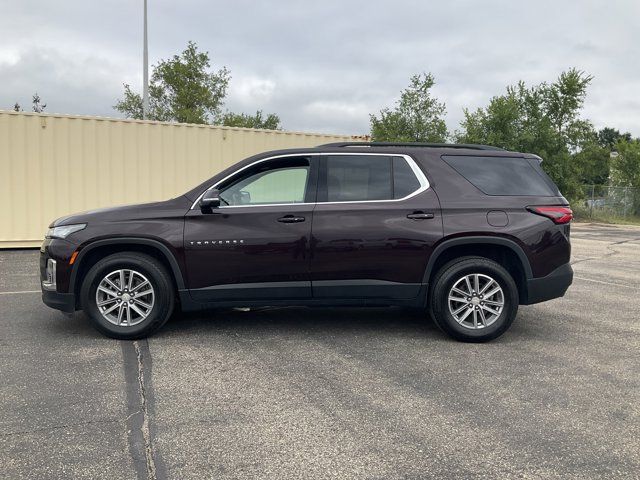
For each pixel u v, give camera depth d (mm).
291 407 3684
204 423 3430
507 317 5191
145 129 12445
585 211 31562
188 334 5441
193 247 5105
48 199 11789
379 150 5426
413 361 4684
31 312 6301
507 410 3672
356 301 5285
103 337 5266
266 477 2811
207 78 32750
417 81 25531
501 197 5305
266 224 5156
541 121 27344
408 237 5172
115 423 3412
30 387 3977
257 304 5246
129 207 5250
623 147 36688
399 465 2939
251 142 13469
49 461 2941
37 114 11594
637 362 4723
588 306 7109
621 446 3182
